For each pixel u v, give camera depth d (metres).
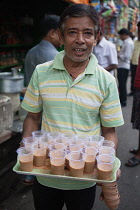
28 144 1.40
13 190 2.58
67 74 1.30
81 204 1.42
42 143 1.41
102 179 1.21
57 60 1.32
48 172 1.28
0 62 4.27
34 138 1.45
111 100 1.32
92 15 1.18
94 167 1.34
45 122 1.43
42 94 1.36
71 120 1.34
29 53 2.55
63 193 1.45
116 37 7.80
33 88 1.39
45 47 2.44
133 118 3.10
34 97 1.41
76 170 1.22
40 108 1.49
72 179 1.23
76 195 1.40
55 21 2.40
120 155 3.49
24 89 3.07
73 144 1.37
